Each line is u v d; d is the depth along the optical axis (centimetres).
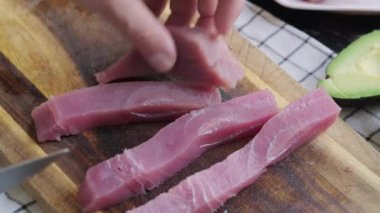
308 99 45
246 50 50
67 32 50
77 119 44
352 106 50
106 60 49
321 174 44
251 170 43
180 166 44
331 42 56
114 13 39
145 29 40
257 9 57
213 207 42
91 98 45
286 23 56
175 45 44
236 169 43
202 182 42
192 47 44
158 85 46
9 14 51
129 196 43
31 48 49
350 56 50
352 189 44
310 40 55
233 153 43
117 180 42
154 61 43
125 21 39
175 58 43
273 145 44
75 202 42
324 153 45
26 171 39
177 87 46
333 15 57
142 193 43
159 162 42
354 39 56
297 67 53
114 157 42
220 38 45
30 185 42
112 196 42
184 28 44
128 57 46
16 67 48
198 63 45
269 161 43
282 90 48
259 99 46
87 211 42
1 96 46
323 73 53
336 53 55
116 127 46
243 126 45
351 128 46
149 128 46
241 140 46
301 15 57
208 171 42
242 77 47
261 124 45
